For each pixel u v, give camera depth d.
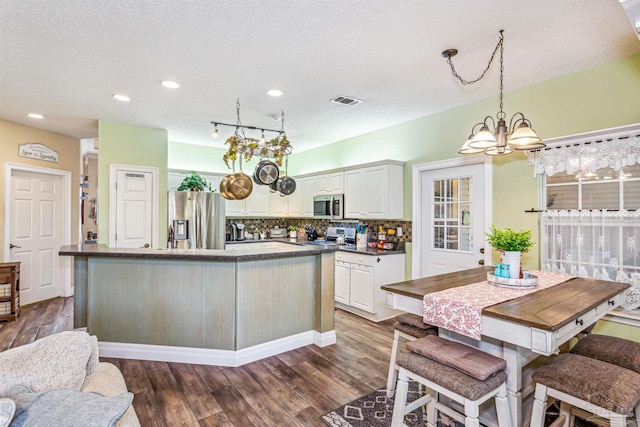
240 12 2.02
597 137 2.75
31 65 2.73
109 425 1.00
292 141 5.56
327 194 5.35
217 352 2.97
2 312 4.08
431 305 1.93
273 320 3.18
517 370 1.77
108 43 2.38
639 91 2.56
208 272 2.98
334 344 3.43
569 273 2.90
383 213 4.32
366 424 2.13
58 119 4.30
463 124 3.73
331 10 2.00
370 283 4.16
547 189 3.12
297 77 2.98
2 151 4.35
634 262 2.57
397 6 1.97
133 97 3.48
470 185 3.72
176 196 4.88
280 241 6.10
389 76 2.97
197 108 3.83
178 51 2.50
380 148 4.79
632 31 2.25
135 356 3.07
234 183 3.79
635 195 2.59
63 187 5.23
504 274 2.24
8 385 1.16
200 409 2.29
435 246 4.10
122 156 4.48
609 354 1.88
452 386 1.59
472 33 2.27
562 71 2.87
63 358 1.32
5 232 4.39
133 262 3.07
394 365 2.43
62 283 5.24
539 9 2.01
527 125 2.15
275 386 2.59
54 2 1.91
